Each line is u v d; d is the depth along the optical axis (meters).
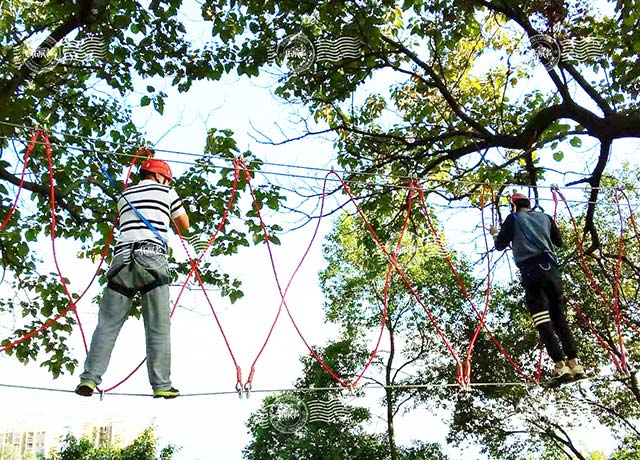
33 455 39.66
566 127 11.95
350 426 29.34
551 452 26.25
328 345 30.33
